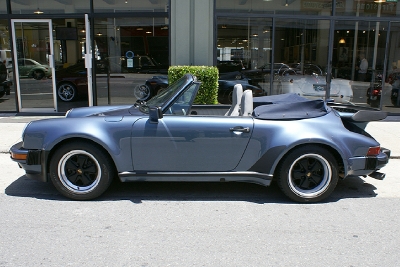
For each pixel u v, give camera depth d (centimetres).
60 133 404
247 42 958
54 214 387
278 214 397
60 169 414
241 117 421
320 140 407
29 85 997
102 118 416
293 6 956
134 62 982
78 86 1003
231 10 941
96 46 981
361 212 407
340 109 476
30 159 410
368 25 981
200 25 931
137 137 406
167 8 945
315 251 317
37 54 986
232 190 472
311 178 426
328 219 386
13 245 321
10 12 966
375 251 320
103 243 326
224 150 412
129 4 954
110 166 417
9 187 470
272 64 976
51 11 969
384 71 1011
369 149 425
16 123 871
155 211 400
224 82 963
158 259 300
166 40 963
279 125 413
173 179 419
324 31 977
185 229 357
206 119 412
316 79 998
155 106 425
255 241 334
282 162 416
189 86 429
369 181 524
